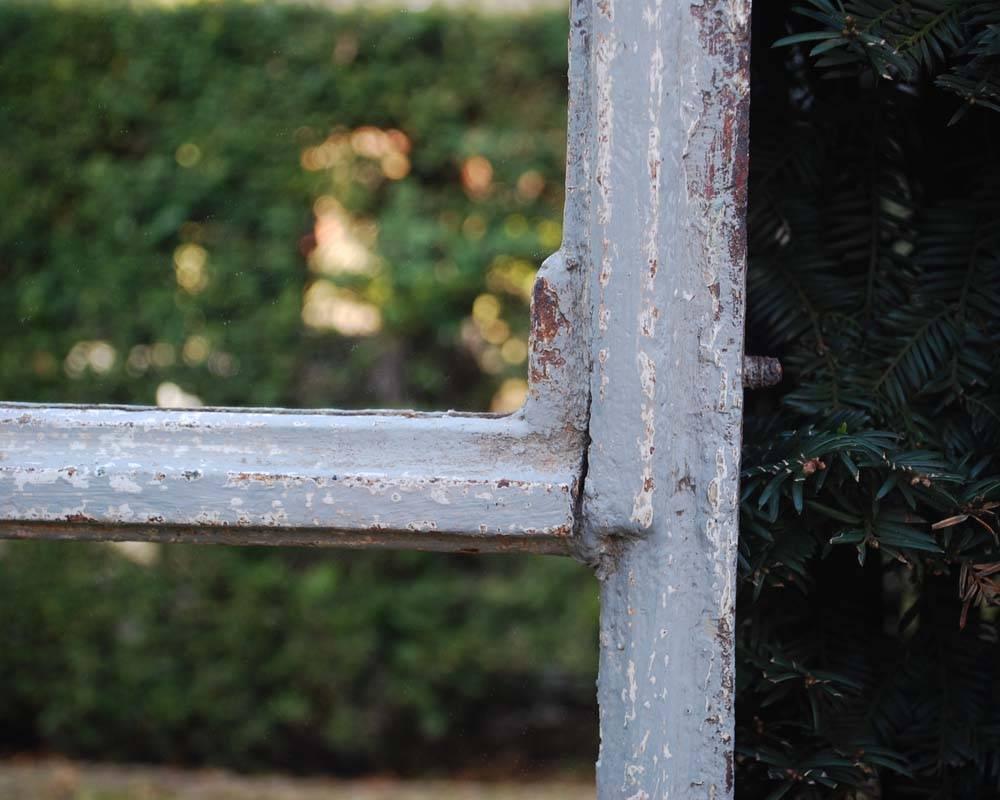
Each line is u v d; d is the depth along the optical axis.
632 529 1.00
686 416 1.00
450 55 2.40
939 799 1.06
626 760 1.01
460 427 1.02
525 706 2.58
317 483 1.01
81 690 2.46
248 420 1.02
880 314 1.07
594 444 1.00
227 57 2.37
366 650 2.44
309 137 2.39
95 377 2.40
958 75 1.02
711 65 0.99
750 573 1.03
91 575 2.44
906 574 1.11
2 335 2.40
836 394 1.05
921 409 1.06
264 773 2.50
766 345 1.08
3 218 2.37
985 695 1.06
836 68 1.07
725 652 1.00
